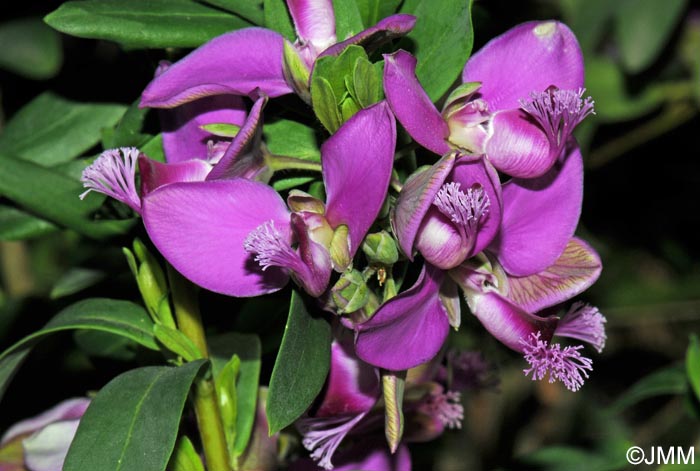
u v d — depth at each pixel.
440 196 0.19
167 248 0.20
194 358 0.21
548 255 0.20
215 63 0.20
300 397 0.20
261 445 0.22
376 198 0.19
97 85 0.24
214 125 0.20
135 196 0.20
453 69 0.21
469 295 0.20
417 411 0.22
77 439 0.20
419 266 0.21
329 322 0.21
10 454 0.23
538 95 0.20
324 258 0.19
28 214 0.24
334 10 0.20
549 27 0.20
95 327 0.21
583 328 0.21
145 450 0.20
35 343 0.22
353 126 0.19
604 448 0.26
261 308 0.23
